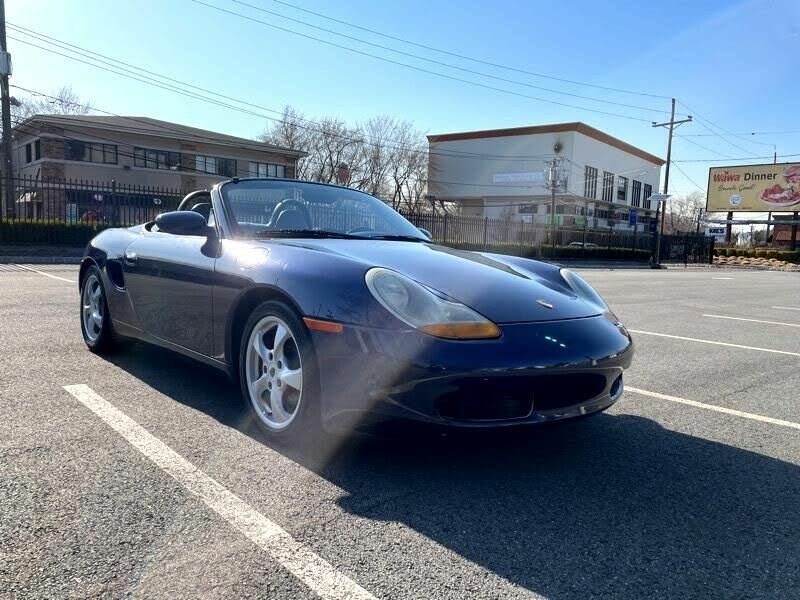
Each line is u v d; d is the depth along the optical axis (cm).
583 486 231
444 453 257
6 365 365
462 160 5541
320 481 223
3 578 155
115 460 233
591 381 238
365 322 218
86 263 414
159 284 328
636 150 5866
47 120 3127
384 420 216
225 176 3806
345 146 5222
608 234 3400
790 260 4091
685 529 200
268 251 271
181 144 3588
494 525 196
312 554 173
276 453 246
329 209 353
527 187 5175
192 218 296
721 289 1381
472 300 234
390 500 211
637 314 805
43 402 298
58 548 170
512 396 219
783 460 268
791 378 434
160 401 307
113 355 403
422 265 259
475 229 2555
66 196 1691
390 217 375
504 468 246
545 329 232
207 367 310
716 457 269
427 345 210
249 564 167
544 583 165
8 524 182
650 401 362
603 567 174
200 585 156
